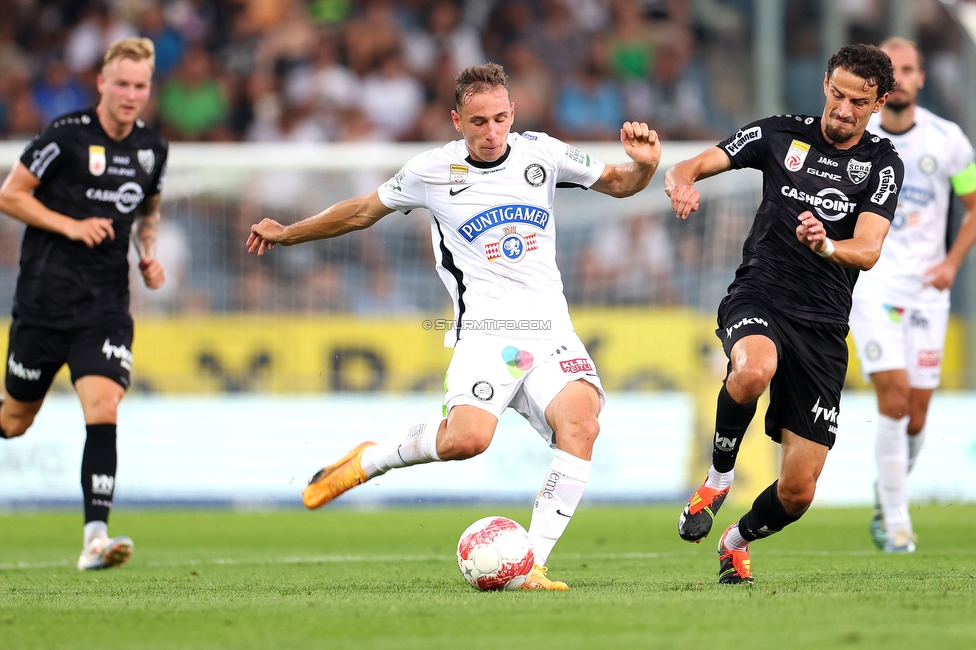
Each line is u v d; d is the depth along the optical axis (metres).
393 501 41.56
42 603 16.48
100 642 12.77
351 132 60.34
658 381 43.44
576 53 62.50
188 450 41.78
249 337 43.16
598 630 12.91
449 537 31.81
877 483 26.70
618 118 61.94
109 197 23.59
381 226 47.34
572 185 18.97
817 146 18.45
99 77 23.55
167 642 12.73
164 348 42.94
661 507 40.94
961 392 44.25
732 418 17.61
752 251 18.84
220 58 61.00
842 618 13.52
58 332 23.47
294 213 47.59
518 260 18.45
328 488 19.30
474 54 62.19
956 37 61.22
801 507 18.11
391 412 42.56
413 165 18.77
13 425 24.94
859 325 27.33
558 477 17.81
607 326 43.97
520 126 60.56
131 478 41.53
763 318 18.02
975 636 12.16
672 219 47.00
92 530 23.02
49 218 22.70
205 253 46.28
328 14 62.03
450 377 18.39
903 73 27.06
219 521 36.88
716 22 64.62
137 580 20.67
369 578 20.44
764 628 12.86
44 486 40.75
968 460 41.91
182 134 59.75
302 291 46.78
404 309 47.31
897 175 18.25
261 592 17.88
